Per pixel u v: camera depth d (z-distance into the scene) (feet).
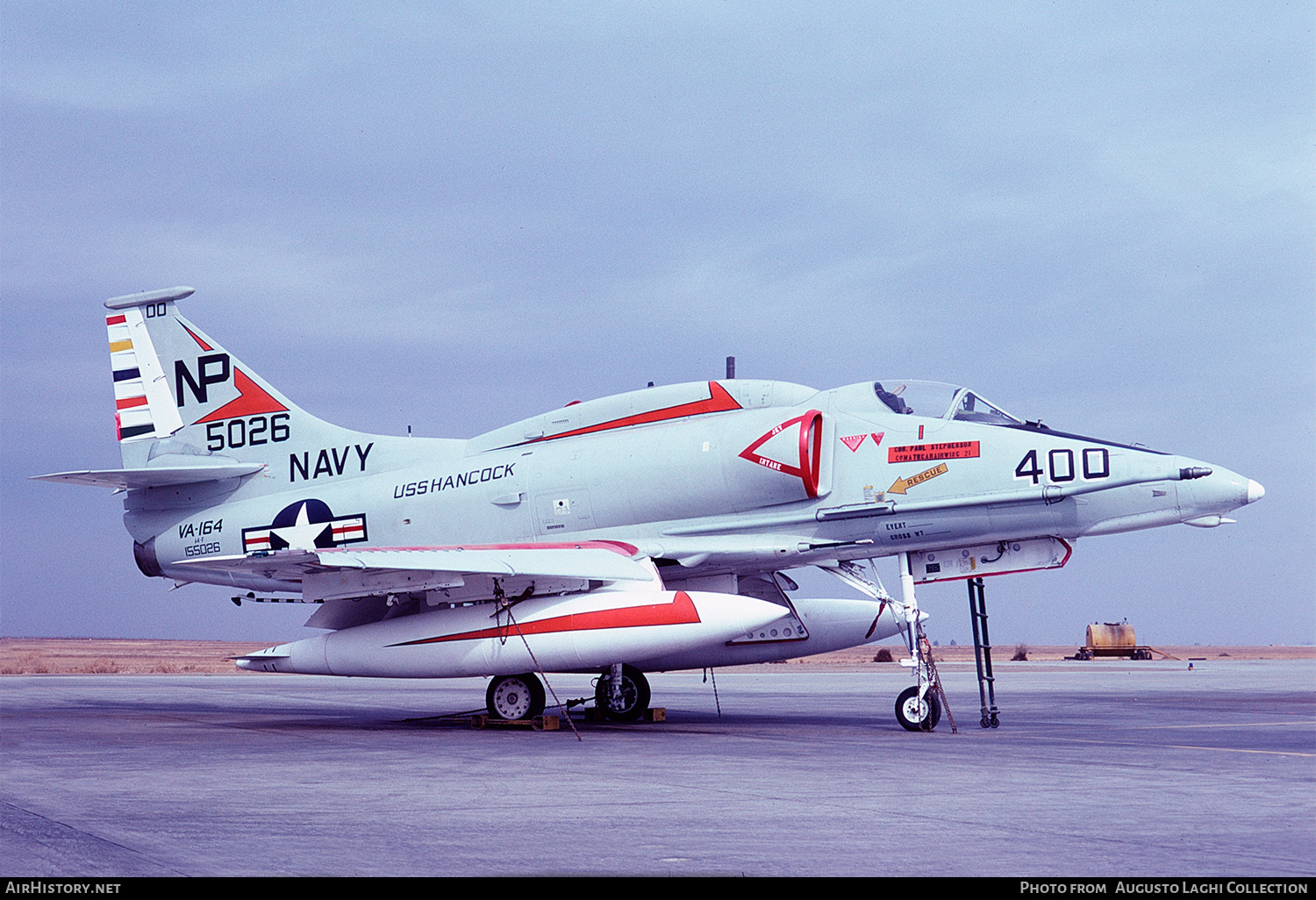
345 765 32.01
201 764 32.32
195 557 57.41
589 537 49.42
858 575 47.65
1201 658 284.61
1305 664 189.78
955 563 46.37
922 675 44.34
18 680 109.19
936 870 17.22
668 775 29.30
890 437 45.83
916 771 29.94
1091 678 110.63
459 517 51.70
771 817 22.18
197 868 17.34
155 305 60.23
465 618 46.65
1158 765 31.45
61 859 18.01
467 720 52.19
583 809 23.25
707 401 49.96
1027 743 38.63
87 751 36.55
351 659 48.16
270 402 58.23
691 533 47.73
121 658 239.71
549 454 51.26
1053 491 42.80
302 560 43.47
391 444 56.13
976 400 46.55
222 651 336.90
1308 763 31.96
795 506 46.62
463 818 22.13
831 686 92.17
